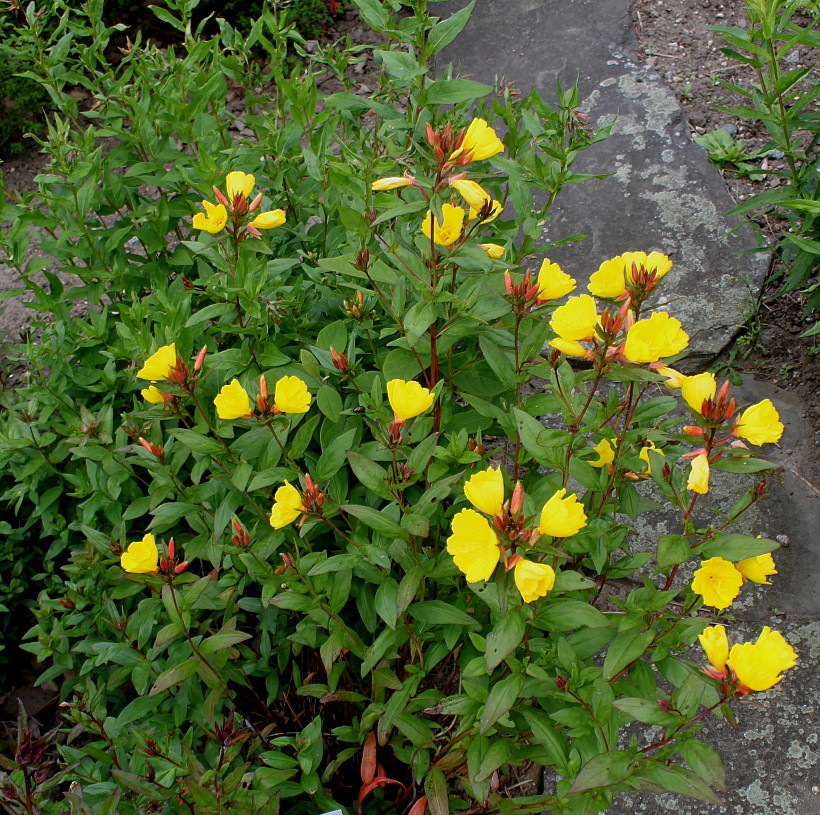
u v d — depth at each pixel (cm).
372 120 149
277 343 100
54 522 109
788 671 105
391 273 85
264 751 91
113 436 106
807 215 120
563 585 72
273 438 87
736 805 98
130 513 94
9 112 193
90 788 82
